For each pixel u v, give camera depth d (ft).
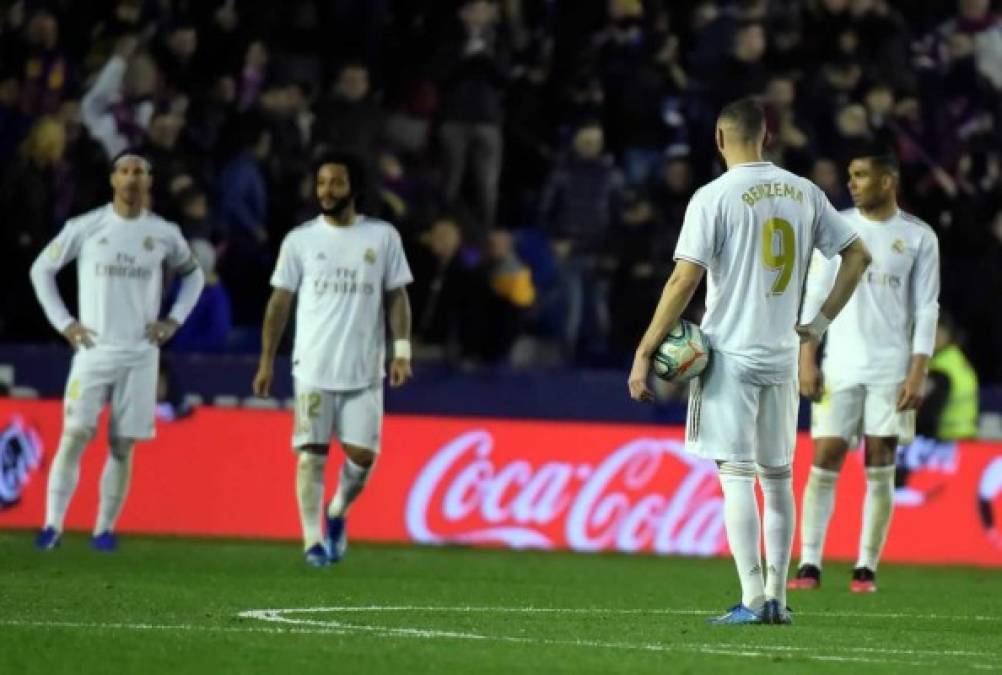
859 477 197.16
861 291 145.79
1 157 221.25
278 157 220.02
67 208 214.90
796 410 105.29
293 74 235.20
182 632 94.79
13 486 192.03
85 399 163.94
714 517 195.62
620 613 117.08
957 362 201.46
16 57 223.71
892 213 146.00
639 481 196.44
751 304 102.63
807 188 105.09
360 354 154.40
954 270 223.10
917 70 246.27
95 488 193.16
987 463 199.52
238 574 143.33
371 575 147.74
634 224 217.77
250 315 216.33
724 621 106.01
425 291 208.33
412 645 91.40
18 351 195.42
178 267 167.63
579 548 195.62
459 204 224.74
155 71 226.99
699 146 230.27
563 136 236.43
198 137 224.33
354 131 223.51
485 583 143.54
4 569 140.46
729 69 232.53
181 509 194.29
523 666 83.71
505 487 196.24
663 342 101.86
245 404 198.29
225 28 232.12
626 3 238.07
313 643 90.99
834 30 241.96
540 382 200.34
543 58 241.55
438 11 240.12
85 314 164.66
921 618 120.88
